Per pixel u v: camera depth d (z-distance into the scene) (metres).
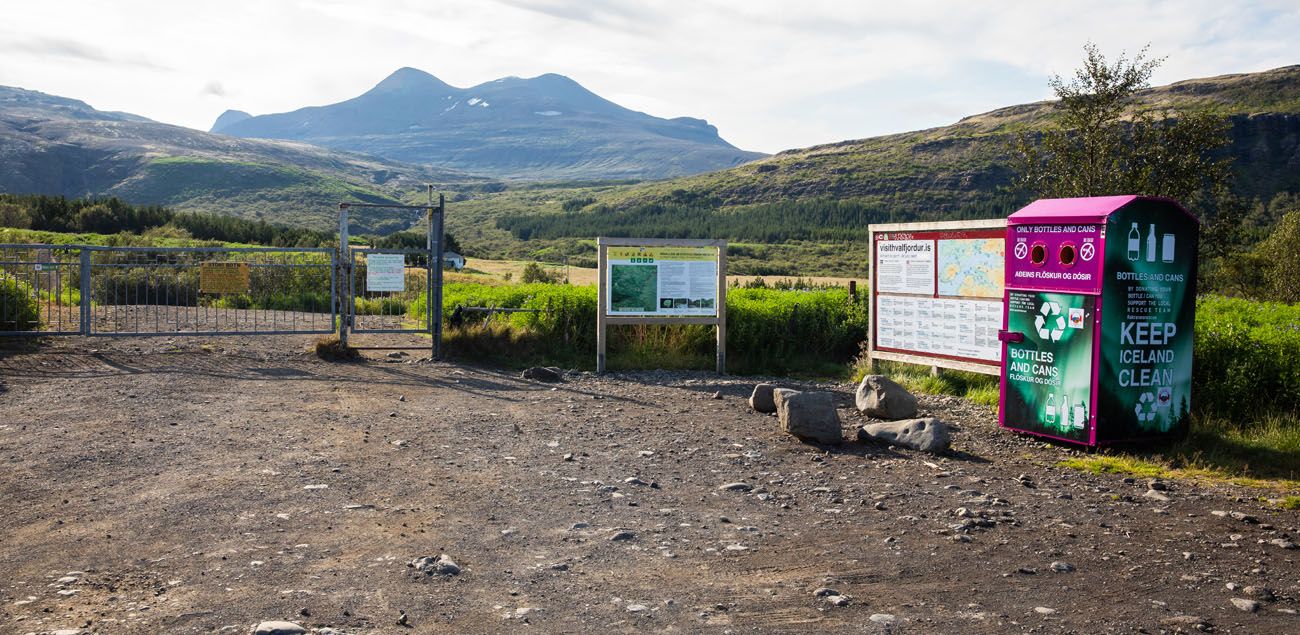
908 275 13.17
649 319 13.73
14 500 6.29
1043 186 23.39
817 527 6.11
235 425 9.02
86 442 8.05
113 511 6.07
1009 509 6.68
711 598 4.75
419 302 18.20
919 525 6.20
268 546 5.41
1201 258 23.38
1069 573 5.25
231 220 129.62
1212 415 10.20
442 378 12.55
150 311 19.73
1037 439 9.34
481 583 4.89
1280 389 10.29
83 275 14.34
